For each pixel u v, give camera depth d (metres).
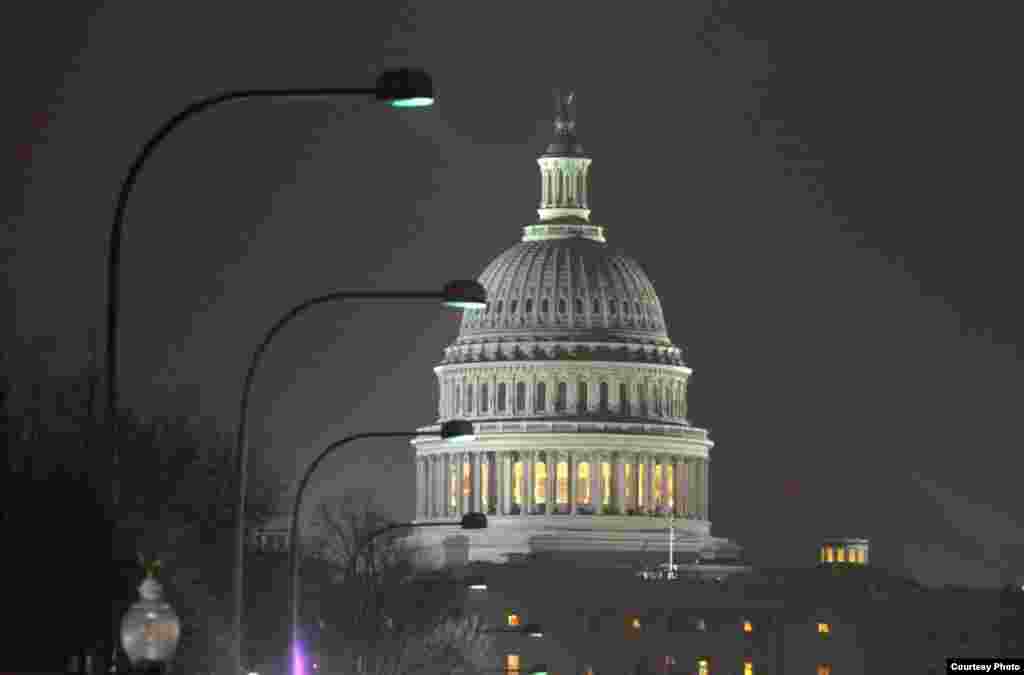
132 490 165.25
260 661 197.75
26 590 111.25
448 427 134.00
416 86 87.31
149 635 71.06
